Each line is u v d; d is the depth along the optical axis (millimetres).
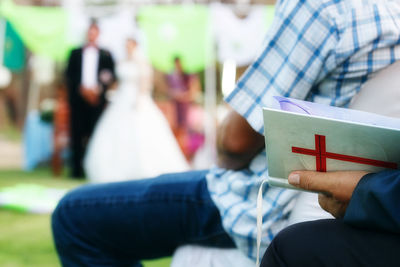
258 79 1213
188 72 6113
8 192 4758
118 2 5969
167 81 6598
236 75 5754
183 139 6609
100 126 6184
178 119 6602
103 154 6129
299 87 1168
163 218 1365
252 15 5574
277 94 1185
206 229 1348
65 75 6238
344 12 1129
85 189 1435
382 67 1104
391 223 830
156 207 1364
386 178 855
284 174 983
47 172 6824
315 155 936
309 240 898
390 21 1107
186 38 5797
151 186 1392
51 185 5551
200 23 5711
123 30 5922
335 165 935
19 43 6625
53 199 4434
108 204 1384
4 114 11453
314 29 1142
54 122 6512
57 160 6488
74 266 1413
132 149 6148
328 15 1134
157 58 5879
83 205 1395
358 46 1104
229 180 1317
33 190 4984
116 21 5930
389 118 950
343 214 948
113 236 1393
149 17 5816
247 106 1215
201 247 1391
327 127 900
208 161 6590
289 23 1177
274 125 929
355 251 860
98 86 6188
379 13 1107
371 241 856
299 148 940
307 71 1154
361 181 883
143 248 1408
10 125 11438
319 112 950
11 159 8055
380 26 1097
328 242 884
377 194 837
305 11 1155
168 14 5777
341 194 920
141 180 1440
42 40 5996
